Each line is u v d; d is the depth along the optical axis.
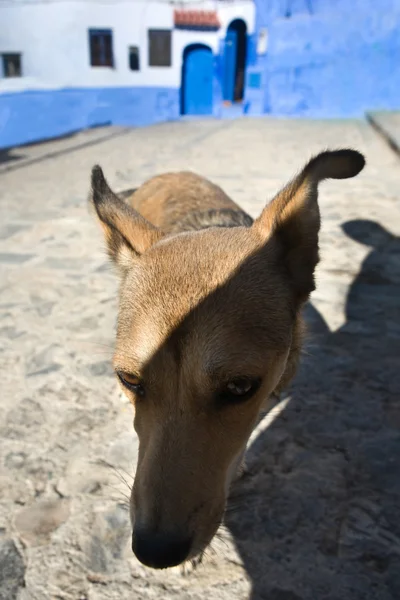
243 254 1.56
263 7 14.05
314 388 2.42
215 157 8.05
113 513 1.81
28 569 1.62
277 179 6.36
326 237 4.34
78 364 2.67
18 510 1.83
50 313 3.21
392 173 6.65
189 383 1.33
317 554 1.65
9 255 4.16
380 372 2.54
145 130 12.28
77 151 9.45
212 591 1.55
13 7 12.76
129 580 1.59
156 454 1.31
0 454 2.07
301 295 1.67
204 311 1.38
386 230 4.50
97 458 2.05
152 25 14.10
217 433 1.36
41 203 5.69
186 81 15.21
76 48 13.71
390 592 1.53
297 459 2.02
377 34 13.72
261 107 15.04
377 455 2.04
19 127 13.38
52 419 2.27
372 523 1.75
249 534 1.72
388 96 14.31
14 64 13.18
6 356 2.75
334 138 9.90
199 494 1.30
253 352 1.36
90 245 4.37
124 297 1.56
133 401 1.52
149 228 1.83
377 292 3.38
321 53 14.12
